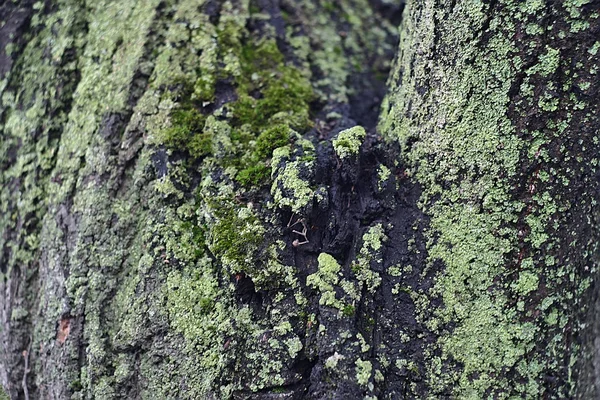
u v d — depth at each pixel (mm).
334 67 805
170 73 743
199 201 716
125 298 716
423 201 698
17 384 759
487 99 679
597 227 692
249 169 711
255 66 766
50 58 777
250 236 693
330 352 674
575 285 685
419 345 687
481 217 681
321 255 690
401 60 730
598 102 672
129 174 733
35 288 756
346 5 843
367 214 703
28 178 766
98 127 746
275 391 681
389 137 720
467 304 682
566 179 675
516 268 677
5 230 773
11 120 783
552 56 667
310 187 694
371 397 669
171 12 763
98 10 780
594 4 662
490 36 676
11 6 797
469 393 679
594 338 717
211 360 691
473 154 683
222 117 734
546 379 677
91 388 713
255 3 794
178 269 707
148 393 703
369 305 689
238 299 696
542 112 671
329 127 752
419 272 692
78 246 730
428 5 698
